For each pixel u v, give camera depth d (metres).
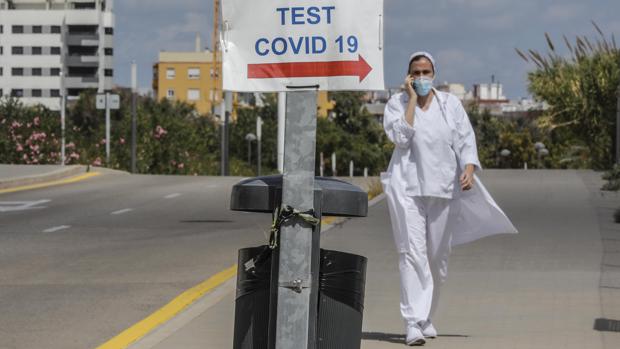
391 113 21.80
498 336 22.91
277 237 12.09
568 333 23.16
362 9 12.21
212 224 50.38
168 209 58.09
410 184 21.80
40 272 35.75
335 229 44.94
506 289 29.42
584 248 38.09
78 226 49.75
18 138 114.19
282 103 88.81
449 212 22.00
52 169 85.75
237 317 13.14
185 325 24.88
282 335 11.97
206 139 160.75
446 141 21.64
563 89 89.38
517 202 56.81
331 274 12.95
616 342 22.11
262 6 12.40
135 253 40.25
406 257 21.89
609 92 88.25
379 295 28.72
